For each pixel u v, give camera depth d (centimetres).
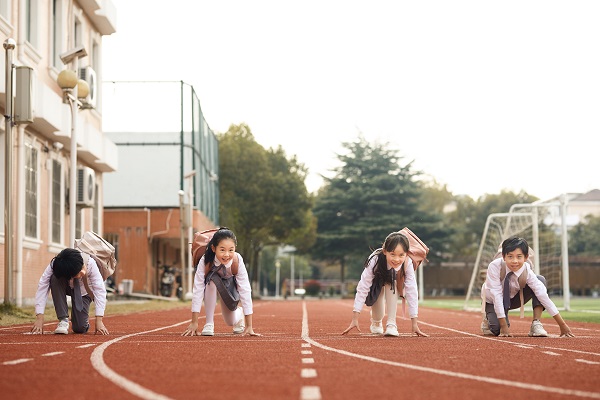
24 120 1503
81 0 2417
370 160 7250
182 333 1091
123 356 704
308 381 527
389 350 786
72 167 1812
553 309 1038
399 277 1020
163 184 3916
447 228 7088
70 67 2305
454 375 563
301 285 9206
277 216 6475
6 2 1808
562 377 556
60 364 631
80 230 2505
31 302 1978
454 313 2330
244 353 745
